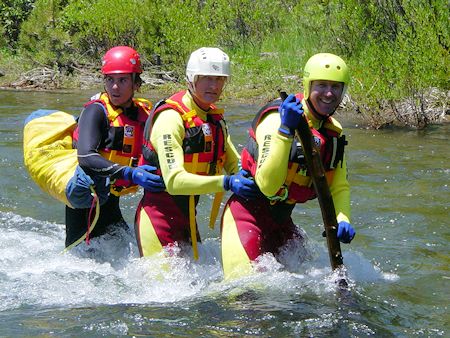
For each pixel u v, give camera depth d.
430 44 12.50
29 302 4.97
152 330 4.42
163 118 5.37
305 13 18.06
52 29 20.52
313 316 4.61
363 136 11.24
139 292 5.19
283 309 4.71
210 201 7.80
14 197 8.08
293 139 5.02
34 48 20.61
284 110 4.77
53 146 6.09
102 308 4.82
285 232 5.50
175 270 5.45
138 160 5.95
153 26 19.00
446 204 7.53
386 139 10.98
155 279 5.39
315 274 5.36
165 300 4.99
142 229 5.63
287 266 5.43
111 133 5.86
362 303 4.88
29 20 20.97
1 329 4.45
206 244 6.23
